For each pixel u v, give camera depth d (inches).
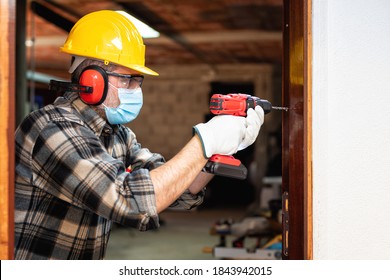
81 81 53.5
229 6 193.6
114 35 55.2
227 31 242.4
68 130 49.8
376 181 51.8
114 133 59.0
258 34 248.4
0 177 38.1
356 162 51.6
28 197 51.7
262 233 146.9
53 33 245.8
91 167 47.0
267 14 206.7
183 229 271.7
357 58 51.4
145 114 404.2
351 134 51.6
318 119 51.0
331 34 51.0
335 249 51.8
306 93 51.1
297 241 53.0
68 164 47.6
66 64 340.5
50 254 53.4
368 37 51.4
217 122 52.2
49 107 52.4
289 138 53.8
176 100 398.6
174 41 266.2
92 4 189.2
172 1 185.2
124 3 188.7
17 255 52.4
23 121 51.8
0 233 38.2
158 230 267.6
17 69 172.4
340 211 51.7
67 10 198.4
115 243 234.5
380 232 51.9
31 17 207.8
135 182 46.8
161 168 48.1
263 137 356.5
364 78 51.5
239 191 396.5
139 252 215.5
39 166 49.3
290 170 53.5
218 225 151.7
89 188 46.6
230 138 51.8
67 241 53.9
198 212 333.1
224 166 52.0
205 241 239.8
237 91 393.1
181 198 60.5
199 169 49.8
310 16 50.9
